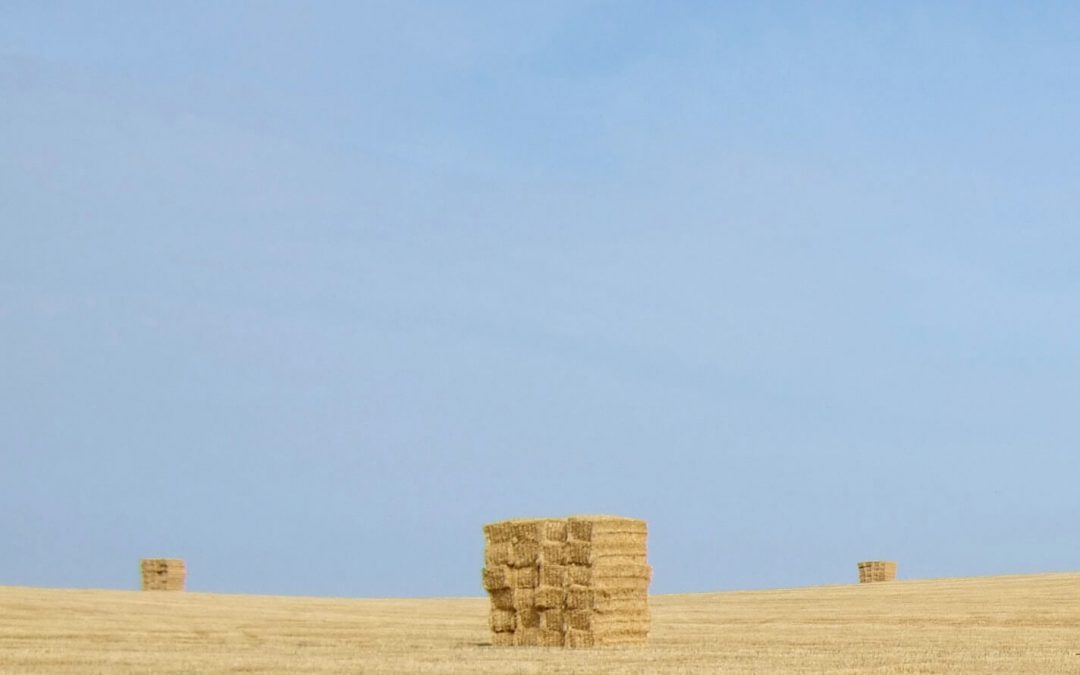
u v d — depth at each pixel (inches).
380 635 2231.8
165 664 1515.7
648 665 1619.1
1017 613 2783.0
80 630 2084.2
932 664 1670.8
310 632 2274.9
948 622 2620.6
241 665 1524.4
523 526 1968.5
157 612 2532.0
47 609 2404.0
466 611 3105.3
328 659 1627.7
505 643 1973.4
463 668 1537.9
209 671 1453.0
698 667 1604.3
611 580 1931.6
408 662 1599.4
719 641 2102.6
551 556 1947.6
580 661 1669.5
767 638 2177.7
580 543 1924.2
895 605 3115.2
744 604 3415.4
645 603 1973.4
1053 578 4013.3
